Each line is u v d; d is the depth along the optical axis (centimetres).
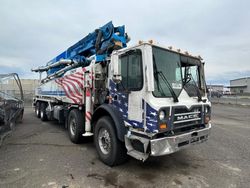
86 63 599
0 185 333
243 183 359
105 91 484
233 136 730
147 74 355
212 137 709
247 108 1950
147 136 352
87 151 518
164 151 344
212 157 495
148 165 433
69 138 643
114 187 336
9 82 813
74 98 604
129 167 420
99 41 582
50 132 733
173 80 400
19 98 938
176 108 368
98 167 417
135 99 378
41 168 403
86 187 333
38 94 1088
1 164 421
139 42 374
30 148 534
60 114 721
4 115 557
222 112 1585
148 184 349
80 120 566
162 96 370
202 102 442
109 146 424
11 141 603
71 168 407
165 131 351
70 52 793
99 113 478
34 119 1052
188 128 407
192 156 499
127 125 395
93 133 498
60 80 732
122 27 561
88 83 509
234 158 490
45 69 946
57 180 354
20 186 331
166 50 399
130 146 388
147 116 351
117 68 391
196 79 462
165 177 377
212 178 377
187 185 348
